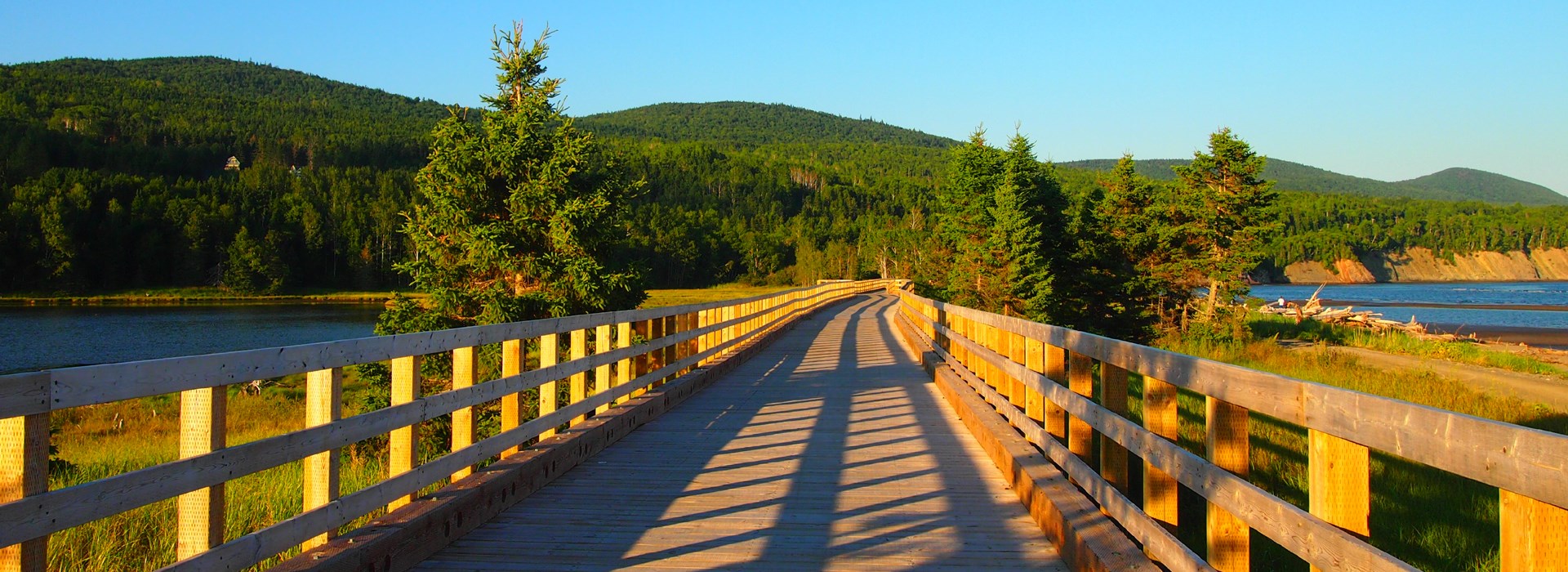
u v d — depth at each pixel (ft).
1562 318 176.86
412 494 14.34
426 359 44.55
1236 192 108.58
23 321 158.61
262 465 10.94
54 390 8.35
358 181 383.24
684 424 28.32
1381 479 27.07
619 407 27.04
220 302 236.02
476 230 45.96
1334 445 7.93
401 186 387.34
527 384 19.29
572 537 15.78
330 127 581.12
